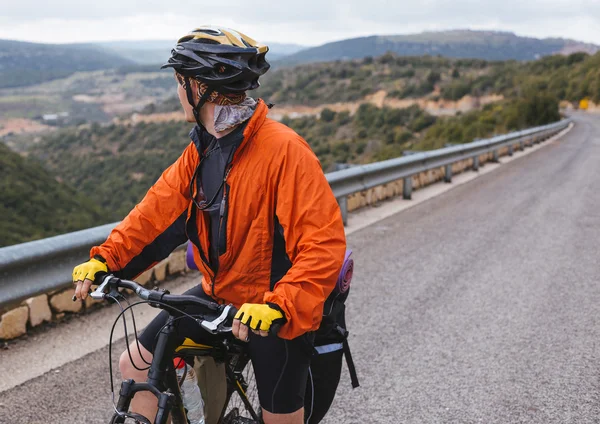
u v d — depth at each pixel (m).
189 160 2.02
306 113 193.38
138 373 1.95
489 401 3.42
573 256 6.73
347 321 4.69
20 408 3.23
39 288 4.11
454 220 8.90
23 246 4.00
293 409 1.98
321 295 1.78
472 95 154.50
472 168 16.95
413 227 8.37
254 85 1.88
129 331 4.42
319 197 1.83
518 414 3.27
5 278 3.88
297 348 1.92
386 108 143.00
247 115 1.86
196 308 1.95
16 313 4.26
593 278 5.88
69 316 4.69
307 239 1.80
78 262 4.54
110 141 197.75
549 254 6.83
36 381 3.57
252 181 1.86
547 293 5.41
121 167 165.88
